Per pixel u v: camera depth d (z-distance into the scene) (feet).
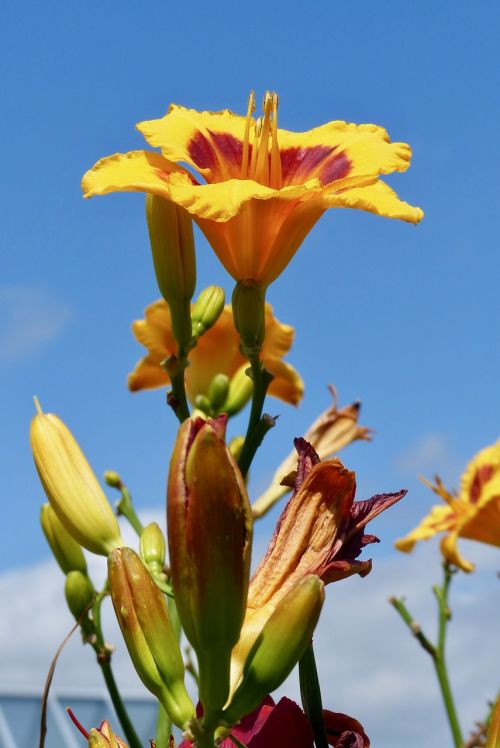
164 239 1.99
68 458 1.94
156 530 1.98
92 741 1.76
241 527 1.57
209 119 2.08
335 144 2.07
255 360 1.94
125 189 1.86
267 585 1.69
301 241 1.94
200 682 1.61
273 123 2.00
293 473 1.75
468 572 3.04
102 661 2.14
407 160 1.99
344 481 1.70
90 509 1.93
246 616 1.68
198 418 1.59
